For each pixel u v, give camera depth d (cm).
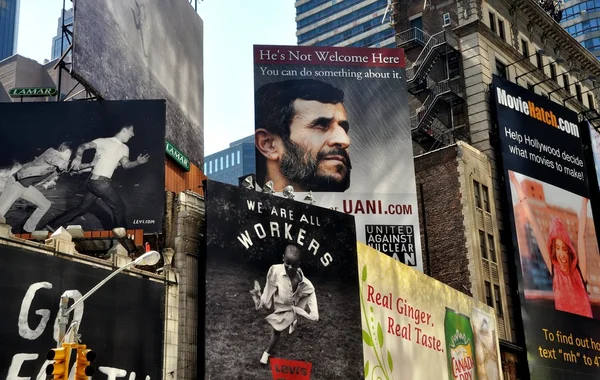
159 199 3475
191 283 3278
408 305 4219
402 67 5894
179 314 3170
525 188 6000
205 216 3288
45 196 3453
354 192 5519
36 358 2550
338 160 5572
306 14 16288
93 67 4053
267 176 5466
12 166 3481
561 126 6531
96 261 2836
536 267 5794
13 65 6475
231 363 3153
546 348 5584
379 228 5453
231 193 3391
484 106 6375
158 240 3394
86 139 3569
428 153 6078
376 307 3922
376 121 5722
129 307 2914
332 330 3541
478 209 5869
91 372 2053
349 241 3772
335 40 15575
